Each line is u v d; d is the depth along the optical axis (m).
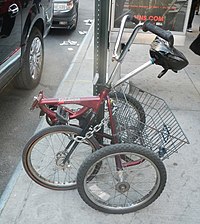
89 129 2.11
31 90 4.12
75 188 2.37
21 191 2.36
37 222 2.12
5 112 3.59
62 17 6.21
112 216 2.17
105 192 2.29
